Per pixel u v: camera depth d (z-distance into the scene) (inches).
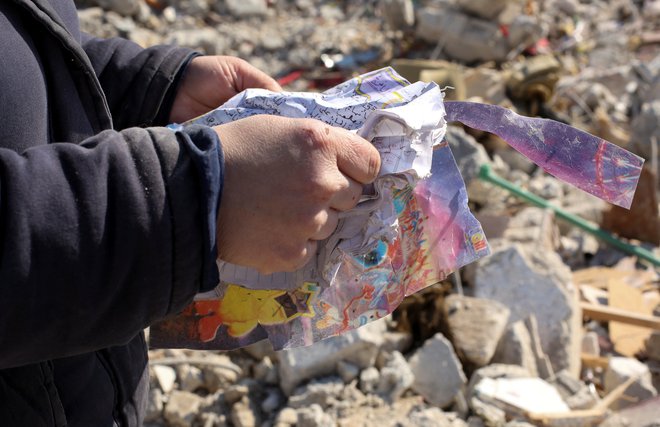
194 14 208.7
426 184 49.9
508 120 49.9
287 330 52.1
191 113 56.2
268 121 39.3
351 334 90.2
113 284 35.9
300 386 89.6
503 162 153.0
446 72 164.2
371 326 92.2
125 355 48.9
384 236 46.1
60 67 42.9
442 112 46.3
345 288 50.6
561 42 213.2
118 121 54.7
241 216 38.4
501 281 107.3
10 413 41.3
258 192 38.3
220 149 37.7
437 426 83.5
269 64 196.1
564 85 186.9
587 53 209.9
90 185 35.2
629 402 93.4
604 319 110.5
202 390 91.7
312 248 41.4
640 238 130.0
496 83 175.2
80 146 36.5
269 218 38.5
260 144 38.6
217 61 56.0
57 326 35.6
